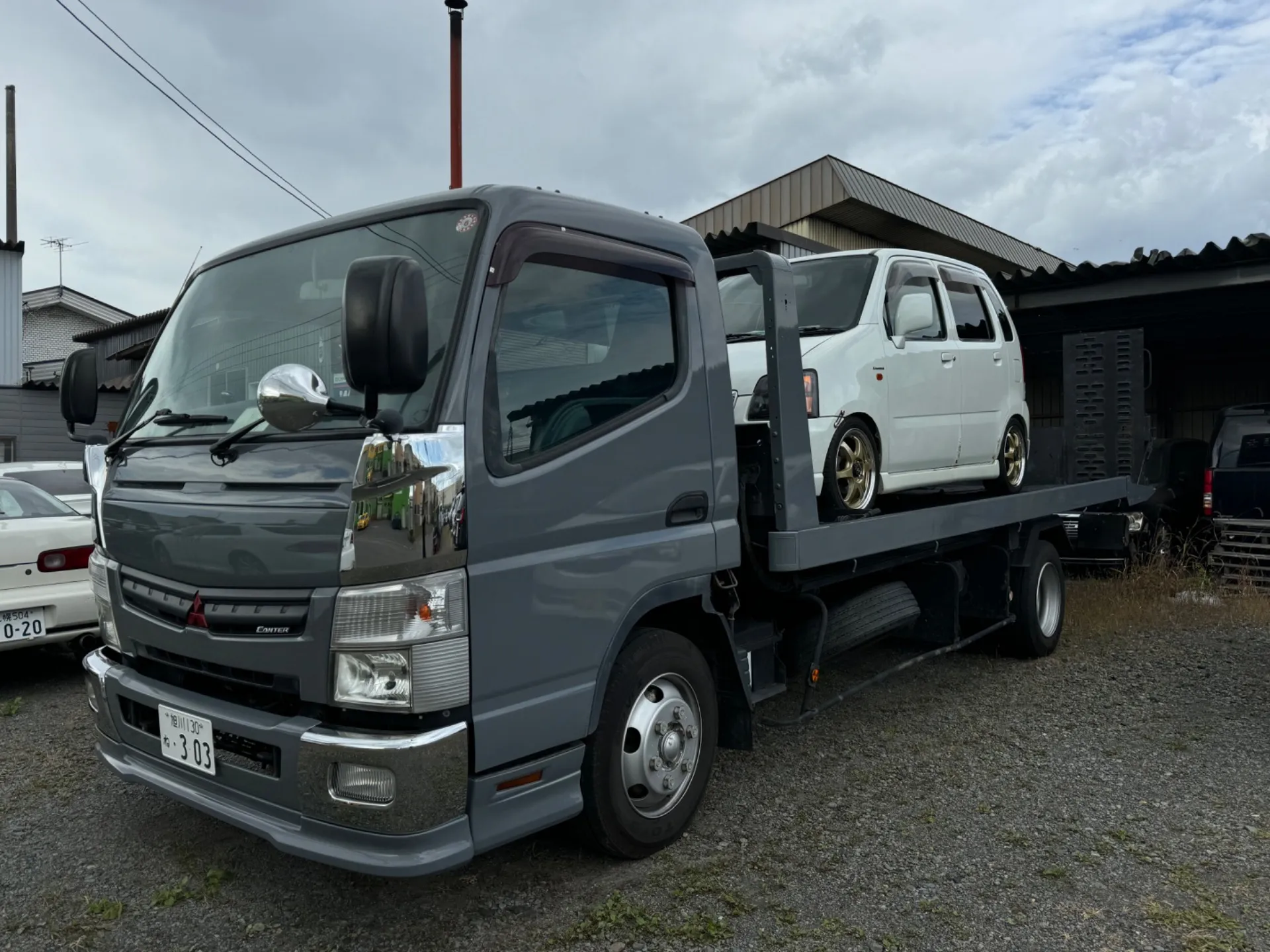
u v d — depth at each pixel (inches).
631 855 140.5
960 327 245.3
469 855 112.2
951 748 193.0
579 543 127.0
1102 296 427.8
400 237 127.6
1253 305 454.0
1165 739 197.0
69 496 356.2
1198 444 471.2
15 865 143.9
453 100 446.0
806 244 445.1
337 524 107.5
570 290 130.0
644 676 139.5
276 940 121.9
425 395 111.7
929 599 230.8
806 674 183.2
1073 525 332.2
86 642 250.4
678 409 144.5
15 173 963.3
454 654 109.7
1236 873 137.9
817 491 181.8
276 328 136.8
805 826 155.7
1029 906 129.0
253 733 115.0
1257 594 350.0
